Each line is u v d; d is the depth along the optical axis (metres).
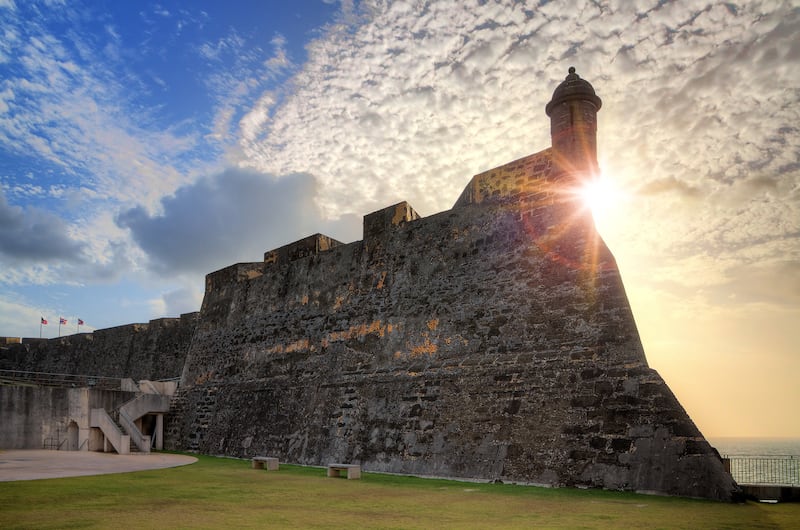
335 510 10.11
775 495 12.57
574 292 16.50
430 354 19.20
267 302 27.00
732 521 9.48
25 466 17.08
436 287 20.05
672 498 12.45
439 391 18.19
